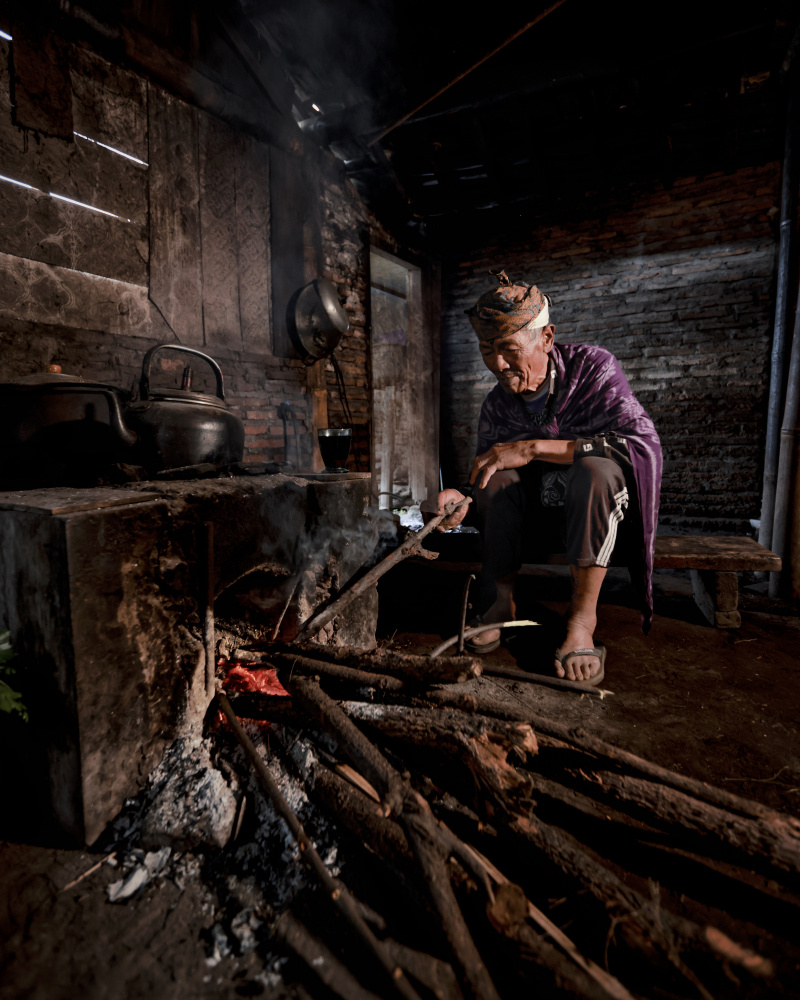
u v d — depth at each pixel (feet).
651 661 6.81
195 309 9.79
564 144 13.64
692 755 4.74
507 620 7.47
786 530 9.41
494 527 7.21
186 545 4.40
